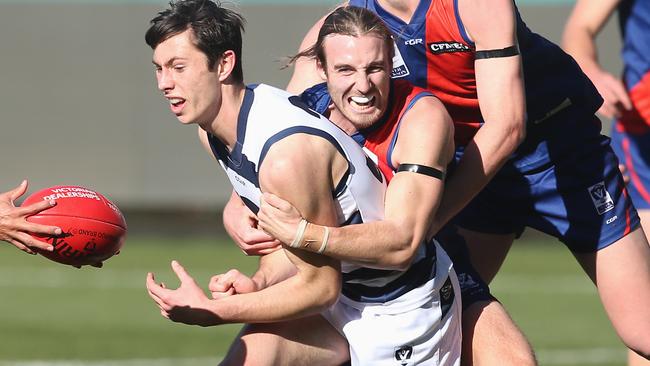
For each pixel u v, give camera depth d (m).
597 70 23.16
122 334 33.44
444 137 15.99
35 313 36.88
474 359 17.59
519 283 43.69
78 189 16.42
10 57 55.72
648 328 19.36
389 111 16.41
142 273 45.16
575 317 36.53
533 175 19.52
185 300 15.61
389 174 16.47
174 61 15.30
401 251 15.38
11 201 16.11
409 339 16.91
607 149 19.84
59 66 55.81
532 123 19.16
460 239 19.34
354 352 17.03
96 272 45.62
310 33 19.16
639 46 24.08
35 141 55.81
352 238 15.04
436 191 15.70
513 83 16.86
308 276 15.58
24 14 55.84
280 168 15.01
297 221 14.95
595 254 19.59
